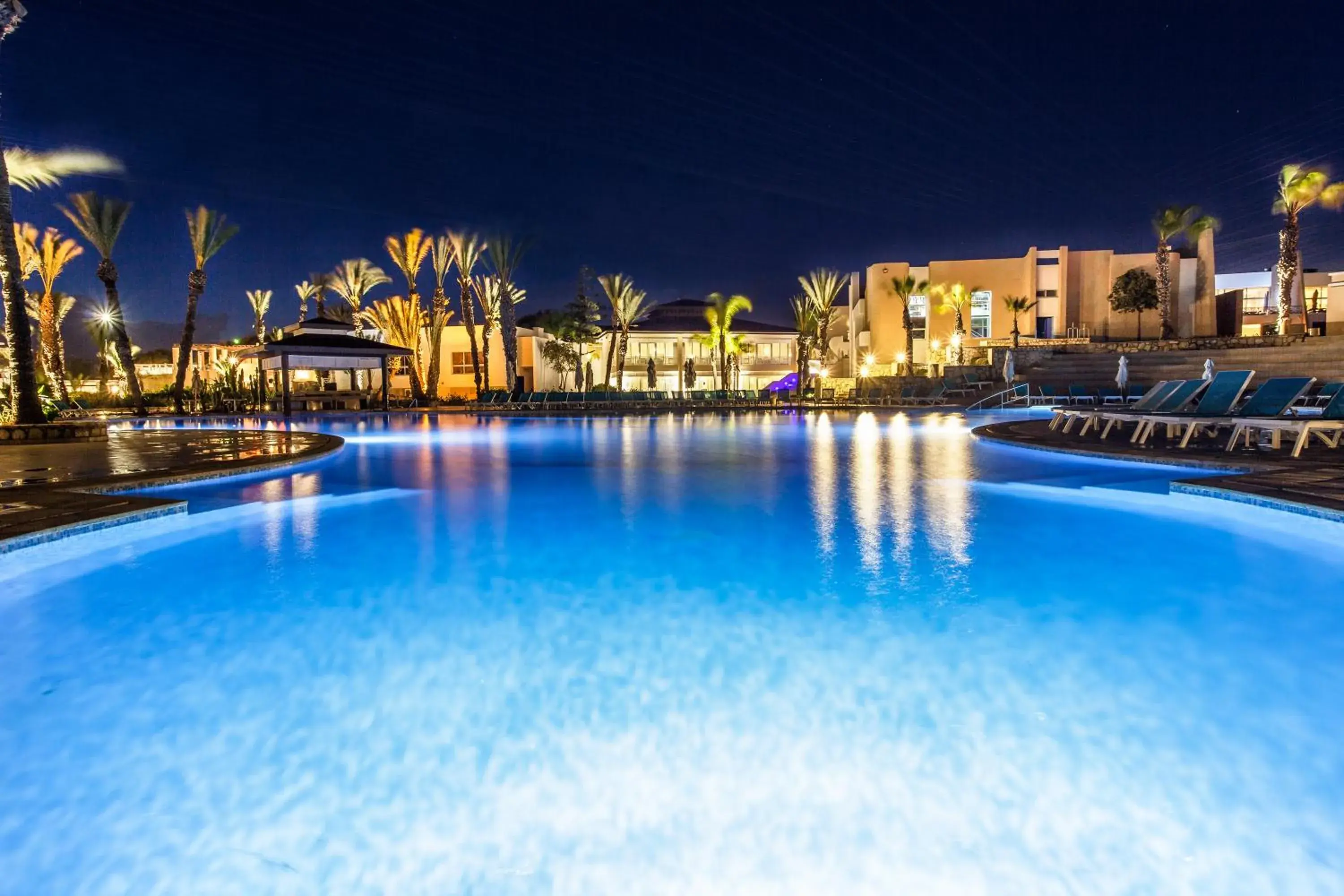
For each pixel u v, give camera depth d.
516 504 7.09
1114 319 44.81
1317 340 24.73
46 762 2.26
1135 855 1.78
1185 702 2.62
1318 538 5.41
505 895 1.66
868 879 1.72
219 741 2.39
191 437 15.56
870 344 47.91
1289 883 1.67
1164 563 4.69
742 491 7.89
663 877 1.73
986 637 3.32
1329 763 2.19
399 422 25.27
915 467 10.01
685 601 3.91
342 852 1.82
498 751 2.33
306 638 3.37
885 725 2.48
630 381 48.88
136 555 5.04
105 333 44.62
